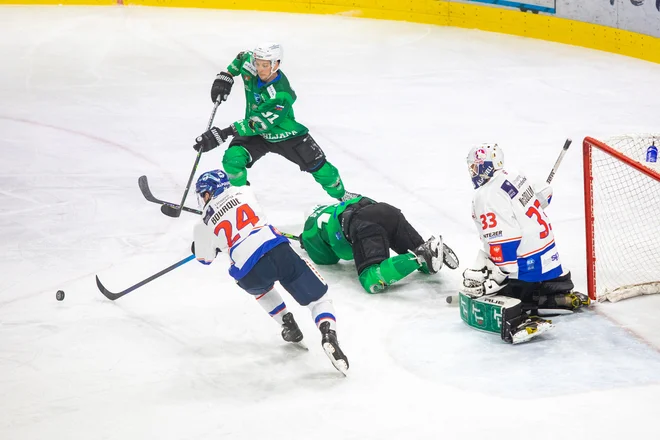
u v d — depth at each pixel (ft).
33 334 44.27
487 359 39.96
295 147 56.49
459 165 69.26
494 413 35.24
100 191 64.95
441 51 101.30
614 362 39.04
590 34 100.12
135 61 97.91
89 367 41.01
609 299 45.60
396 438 33.78
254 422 35.63
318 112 82.84
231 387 38.96
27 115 81.61
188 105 84.89
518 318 41.63
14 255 54.39
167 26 111.24
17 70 94.27
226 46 103.35
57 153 72.74
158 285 50.08
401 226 49.62
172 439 34.58
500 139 74.84
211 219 41.01
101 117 81.35
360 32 109.19
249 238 40.16
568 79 90.53
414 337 42.68
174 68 95.81
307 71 95.40
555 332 42.32
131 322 45.52
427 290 48.29
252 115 54.85
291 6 117.91
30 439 35.06
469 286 42.14
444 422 34.81
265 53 53.16
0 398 38.32
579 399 35.96
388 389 37.86
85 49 101.76
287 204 62.80
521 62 96.68
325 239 51.08
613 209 58.44
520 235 41.22
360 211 48.91
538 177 65.67
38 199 63.57
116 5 119.44
